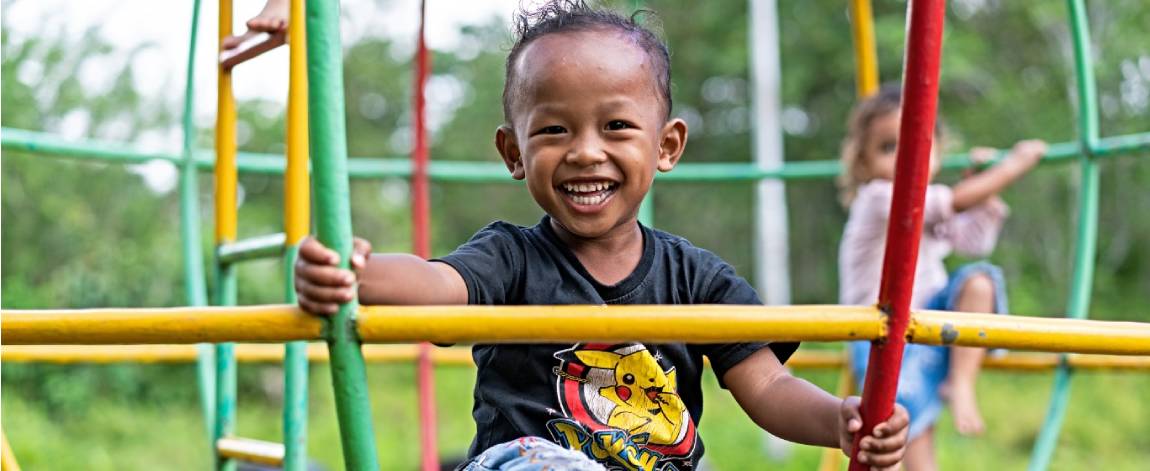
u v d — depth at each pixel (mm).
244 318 1440
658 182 4191
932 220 3498
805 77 11680
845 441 1566
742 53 11586
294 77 2287
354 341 1431
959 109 10586
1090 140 3408
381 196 11414
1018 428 8305
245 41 2605
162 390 8742
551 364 1852
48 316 1485
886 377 1473
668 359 1887
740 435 8062
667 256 1939
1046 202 10516
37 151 3199
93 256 8117
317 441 7926
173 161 3348
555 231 1906
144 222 8539
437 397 9656
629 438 1830
